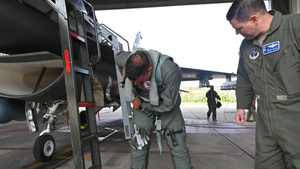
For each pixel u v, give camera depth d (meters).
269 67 1.63
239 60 2.11
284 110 1.61
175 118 2.41
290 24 1.51
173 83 2.07
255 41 1.69
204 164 3.85
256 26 1.58
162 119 2.38
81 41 2.43
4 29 2.48
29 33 2.73
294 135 1.59
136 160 2.49
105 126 9.28
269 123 1.70
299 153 1.59
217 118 12.60
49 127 4.11
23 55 2.81
